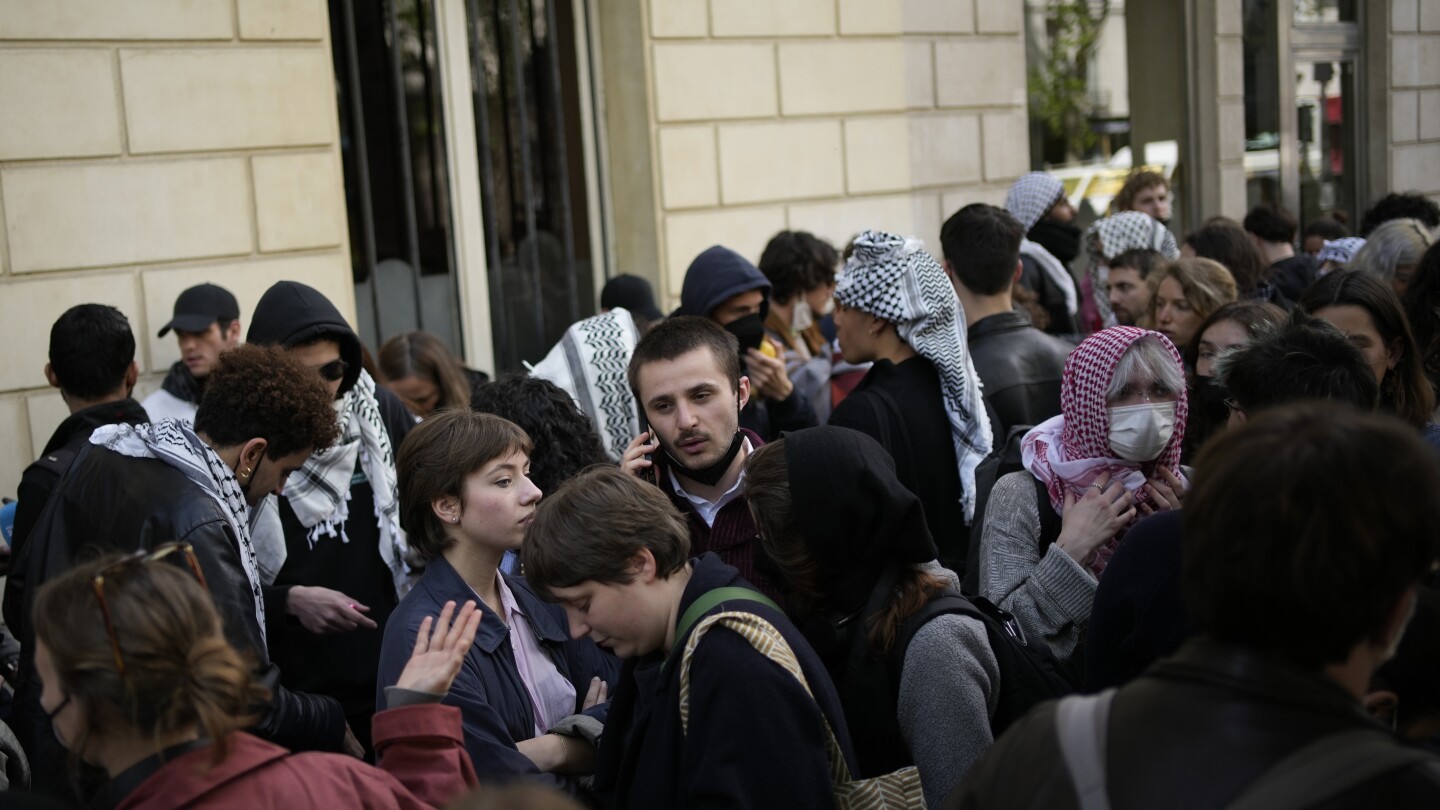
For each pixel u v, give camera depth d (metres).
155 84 4.96
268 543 3.19
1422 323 3.04
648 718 1.98
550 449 2.88
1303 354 2.20
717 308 4.08
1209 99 9.78
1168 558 2.06
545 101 6.45
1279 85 10.55
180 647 1.57
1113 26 9.85
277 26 5.24
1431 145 11.78
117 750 1.64
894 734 2.10
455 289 6.17
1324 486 1.22
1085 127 9.77
